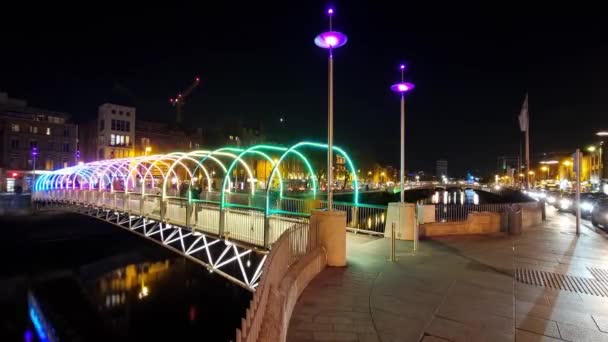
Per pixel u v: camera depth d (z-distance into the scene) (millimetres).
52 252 38969
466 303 6770
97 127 75750
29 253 38312
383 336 5348
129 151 73562
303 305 6586
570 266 9695
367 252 11320
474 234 15047
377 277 8438
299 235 8734
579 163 15445
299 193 58375
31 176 63844
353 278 8336
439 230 14727
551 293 7402
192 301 29359
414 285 7852
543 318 6086
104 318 26234
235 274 28156
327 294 7195
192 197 22156
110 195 29188
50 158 66562
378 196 84375
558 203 32500
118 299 29359
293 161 71562
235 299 30219
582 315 6238
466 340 5242
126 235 43344
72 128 69500
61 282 32406
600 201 18203
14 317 26141
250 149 15750
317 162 74750
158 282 32906
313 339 5234
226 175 16312
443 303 6758
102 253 39562
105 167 33469
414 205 13969
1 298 29062
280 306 5258
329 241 9438
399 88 14195
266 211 13758
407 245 12594
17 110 65688
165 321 25797
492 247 12266
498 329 5633
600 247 12398
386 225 14414
